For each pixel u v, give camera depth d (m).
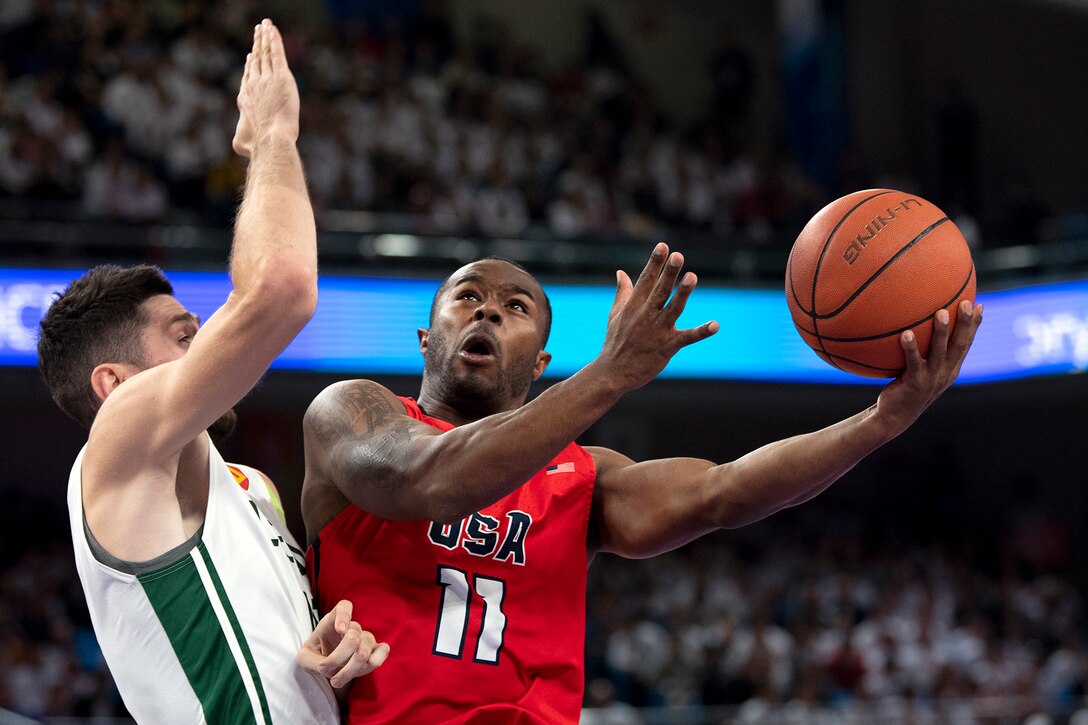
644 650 9.22
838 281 2.13
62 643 8.53
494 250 10.06
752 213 12.93
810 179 15.12
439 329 2.54
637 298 1.87
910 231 2.14
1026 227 12.78
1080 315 10.39
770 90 15.76
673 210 12.66
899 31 15.55
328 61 11.91
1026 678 9.80
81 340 2.10
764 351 10.50
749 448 13.49
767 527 12.68
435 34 13.37
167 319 2.13
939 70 15.58
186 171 10.21
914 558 12.52
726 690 8.88
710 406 10.94
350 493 2.12
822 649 9.67
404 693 2.19
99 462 1.94
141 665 1.99
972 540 13.44
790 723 7.39
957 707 7.74
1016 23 15.62
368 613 2.24
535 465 1.86
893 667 9.59
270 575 2.08
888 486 13.98
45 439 11.43
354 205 10.46
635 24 15.51
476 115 12.25
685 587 10.55
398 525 2.29
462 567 2.28
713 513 2.33
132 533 1.93
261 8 11.98
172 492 1.98
